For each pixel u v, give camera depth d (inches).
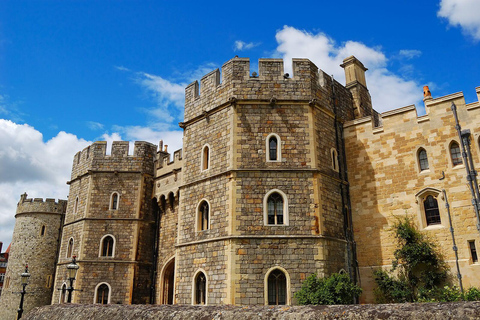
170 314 403.9
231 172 779.4
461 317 264.7
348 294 664.4
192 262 806.5
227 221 757.9
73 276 730.8
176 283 830.5
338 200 841.5
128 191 1201.4
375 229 844.0
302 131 810.8
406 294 751.7
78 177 1272.1
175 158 1153.4
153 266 1161.4
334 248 777.6
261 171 779.4
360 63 1095.6
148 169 1235.2
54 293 1198.3
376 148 882.8
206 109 887.1
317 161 800.9
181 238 853.8
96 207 1184.8
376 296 797.2
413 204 811.4
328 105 896.9
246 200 762.8
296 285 714.8
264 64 853.2
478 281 710.5
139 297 1120.2
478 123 764.6
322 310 325.1
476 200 549.3
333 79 952.3
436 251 764.6
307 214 758.5
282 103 826.2
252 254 729.0
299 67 858.1
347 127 934.4
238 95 829.8
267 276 718.5
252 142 800.9
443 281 745.0
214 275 751.1
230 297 706.2
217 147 833.5
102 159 1230.9
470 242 737.6
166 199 1156.5
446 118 804.6
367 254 841.5
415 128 839.7
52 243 1560.0
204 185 834.2
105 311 474.3
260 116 817.5
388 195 845.2
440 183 786.8
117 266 1126.4
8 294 1499.8
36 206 1577.3
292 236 738.8
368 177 879.1
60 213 1596.9
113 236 1154.0
